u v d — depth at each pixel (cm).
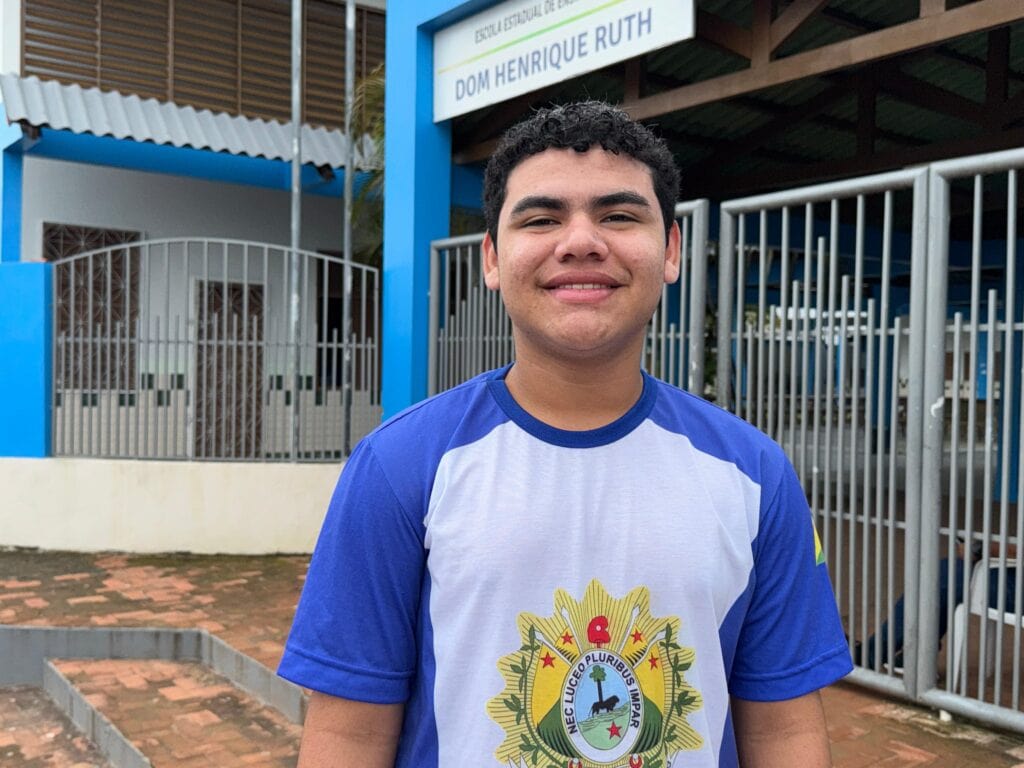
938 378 367
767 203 426
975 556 380
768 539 134
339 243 1005
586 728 124
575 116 132
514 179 134
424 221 651
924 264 370
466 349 616
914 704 387
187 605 579
